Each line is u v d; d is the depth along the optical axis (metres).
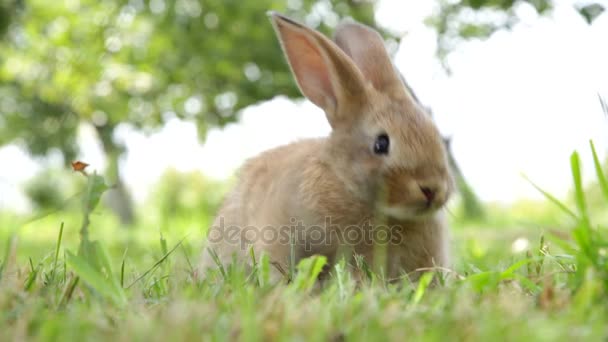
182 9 15.01
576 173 3.34
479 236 10.79
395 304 2.93
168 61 15.40
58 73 15.63
